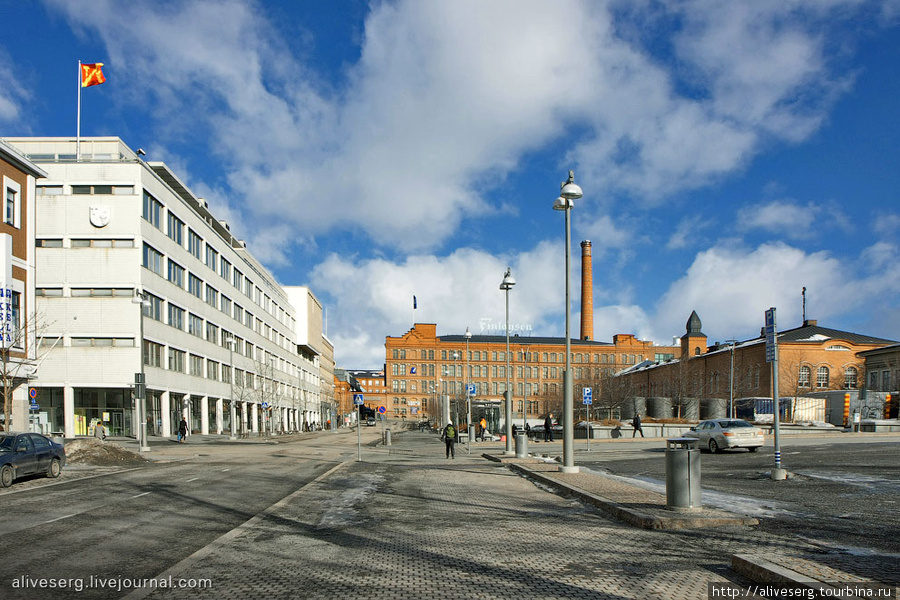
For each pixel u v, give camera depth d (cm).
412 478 1880
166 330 4900
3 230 3047
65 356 4350
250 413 7475
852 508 1170
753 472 1923
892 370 6278
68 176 4438
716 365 8544
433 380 14550
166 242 4925
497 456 2805
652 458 2762
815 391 6881
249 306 7506
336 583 675
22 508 1267
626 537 898
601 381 8525
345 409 16738
